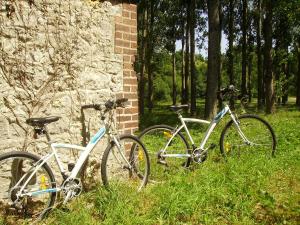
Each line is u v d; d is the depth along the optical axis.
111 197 2.53
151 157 3.25
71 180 2.49
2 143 2.52
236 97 3.67
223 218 2.40
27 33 2.63
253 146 3.71
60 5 2.80
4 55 2.53
